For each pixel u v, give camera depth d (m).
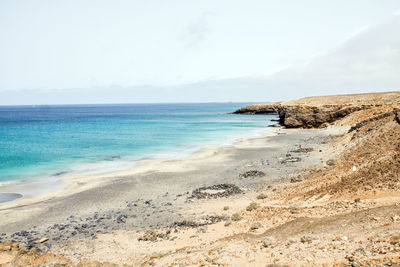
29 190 24.17
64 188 24.67
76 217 18.34
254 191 21.81
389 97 70.38
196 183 25.44
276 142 48.25
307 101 102.50
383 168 16.64
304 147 40.28
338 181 18.05
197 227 15.43
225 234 13.34
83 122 107.19
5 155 39.78
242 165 31.59
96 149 44.72
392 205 11.16
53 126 88.94
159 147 46.31
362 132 32.69
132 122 105.69
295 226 11.94
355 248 8.15
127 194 22.86
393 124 27.27
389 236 8.25
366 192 14.09
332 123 64.75
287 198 18.05
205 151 41.81
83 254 13.17
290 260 8.23
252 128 77.50
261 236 11.63
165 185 25.09
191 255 10.56
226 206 18.42
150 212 18.78
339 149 31.66
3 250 11.11
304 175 24.39
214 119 118.44
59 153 41.34
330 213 12.67
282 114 85.38
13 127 85.75
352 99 85.19
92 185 25.45
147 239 14.44
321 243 9.20
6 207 20.31
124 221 17.42
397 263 6.44
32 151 43.00
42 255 11.43
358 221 10.45
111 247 13.82
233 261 9.05
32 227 16.92
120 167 32.50
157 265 10.17
